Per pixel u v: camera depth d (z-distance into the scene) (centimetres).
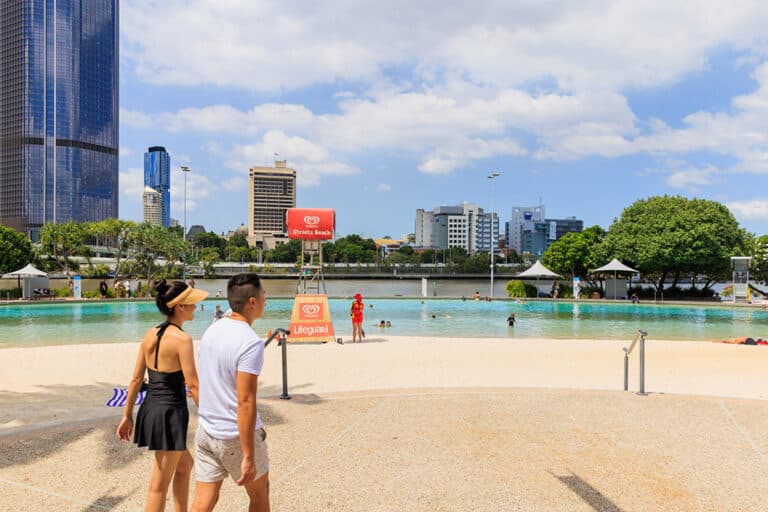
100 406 864
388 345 1669
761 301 4078
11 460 581
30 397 938
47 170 16950
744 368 1254
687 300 4394
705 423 742
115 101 18825
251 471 329
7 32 16938
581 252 4962
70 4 17238
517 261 18025
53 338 2034
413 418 762
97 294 3994
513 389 955
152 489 393
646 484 529
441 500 488
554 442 657
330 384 1043
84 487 512
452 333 2266
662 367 1270
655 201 4688
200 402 353
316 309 1753
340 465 573
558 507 477
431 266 13838
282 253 18012
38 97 16838
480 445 644
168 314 408
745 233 4709
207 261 10975
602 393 924
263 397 894
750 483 533
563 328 2470
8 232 5334
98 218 18062
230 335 343
